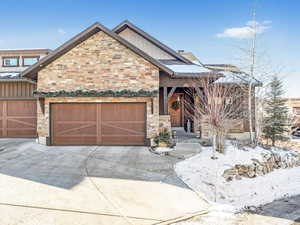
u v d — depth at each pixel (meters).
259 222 5.18
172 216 4.90
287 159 11.73
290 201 7.13
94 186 6.34
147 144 11.78
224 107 11.41
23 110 14.48
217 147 10.48
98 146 11.81
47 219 4.49
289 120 16.22
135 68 11.82
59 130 12.05
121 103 12.01
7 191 5.82
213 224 4.75
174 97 19.14
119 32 16.16
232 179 8.71
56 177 6.99
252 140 12.41
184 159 9.44
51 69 11.88
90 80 11.83
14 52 19.27
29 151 10.63
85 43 11.85
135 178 7.13
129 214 4.87
